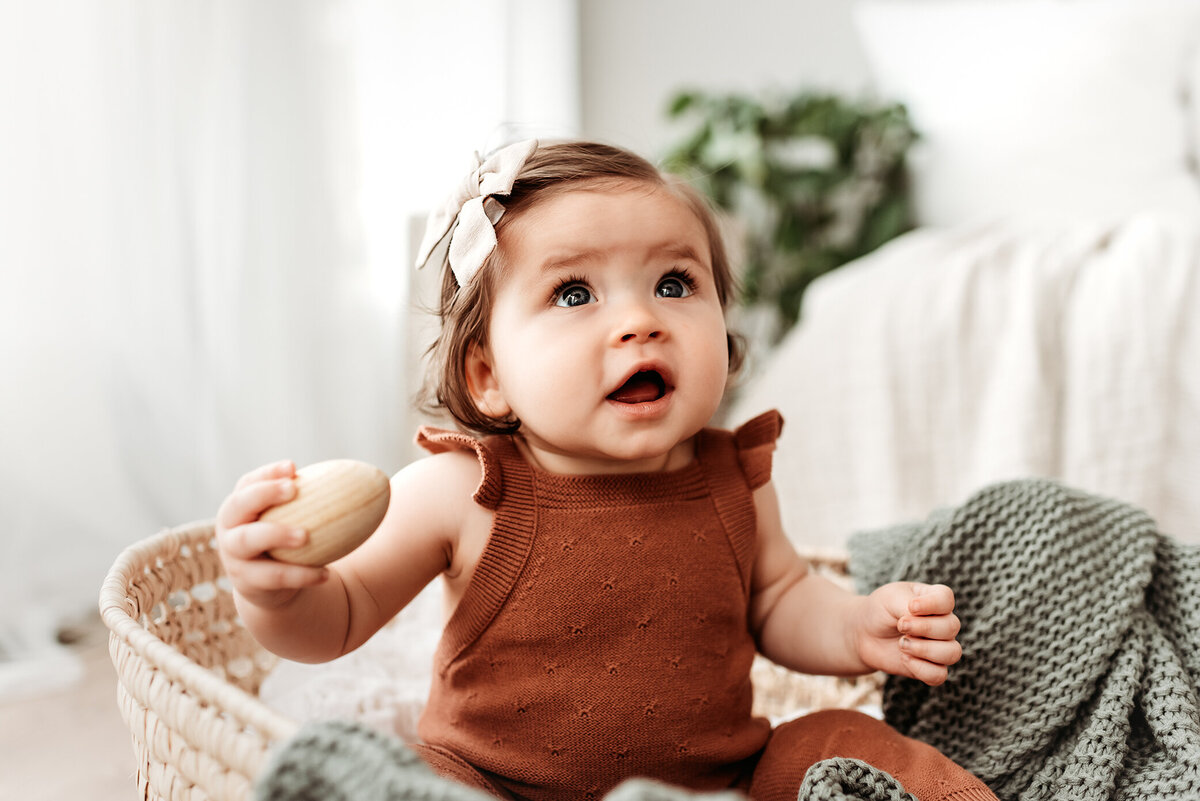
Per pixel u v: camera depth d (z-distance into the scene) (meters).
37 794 0.98
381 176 1.83
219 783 0.44
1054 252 1.39
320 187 1.69
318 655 0.57
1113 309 1.27
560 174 0.65
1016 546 0.69
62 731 1.11
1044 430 1.21
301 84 1.66
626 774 0.62
